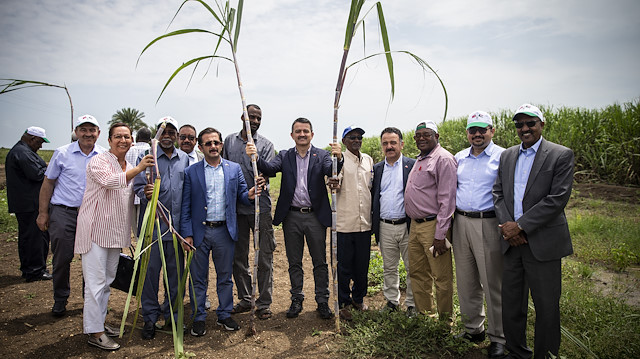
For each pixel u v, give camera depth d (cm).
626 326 332
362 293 430
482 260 331
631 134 927
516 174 312
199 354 344
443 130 1338
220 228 389
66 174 408
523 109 302
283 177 423
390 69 323
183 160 406
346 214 415
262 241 425
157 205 348
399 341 340
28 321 406
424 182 364
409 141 1403
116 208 352
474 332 354
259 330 392
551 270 289
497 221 328
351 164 421
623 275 493
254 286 374
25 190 515
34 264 534
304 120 416
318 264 422
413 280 384
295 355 341
